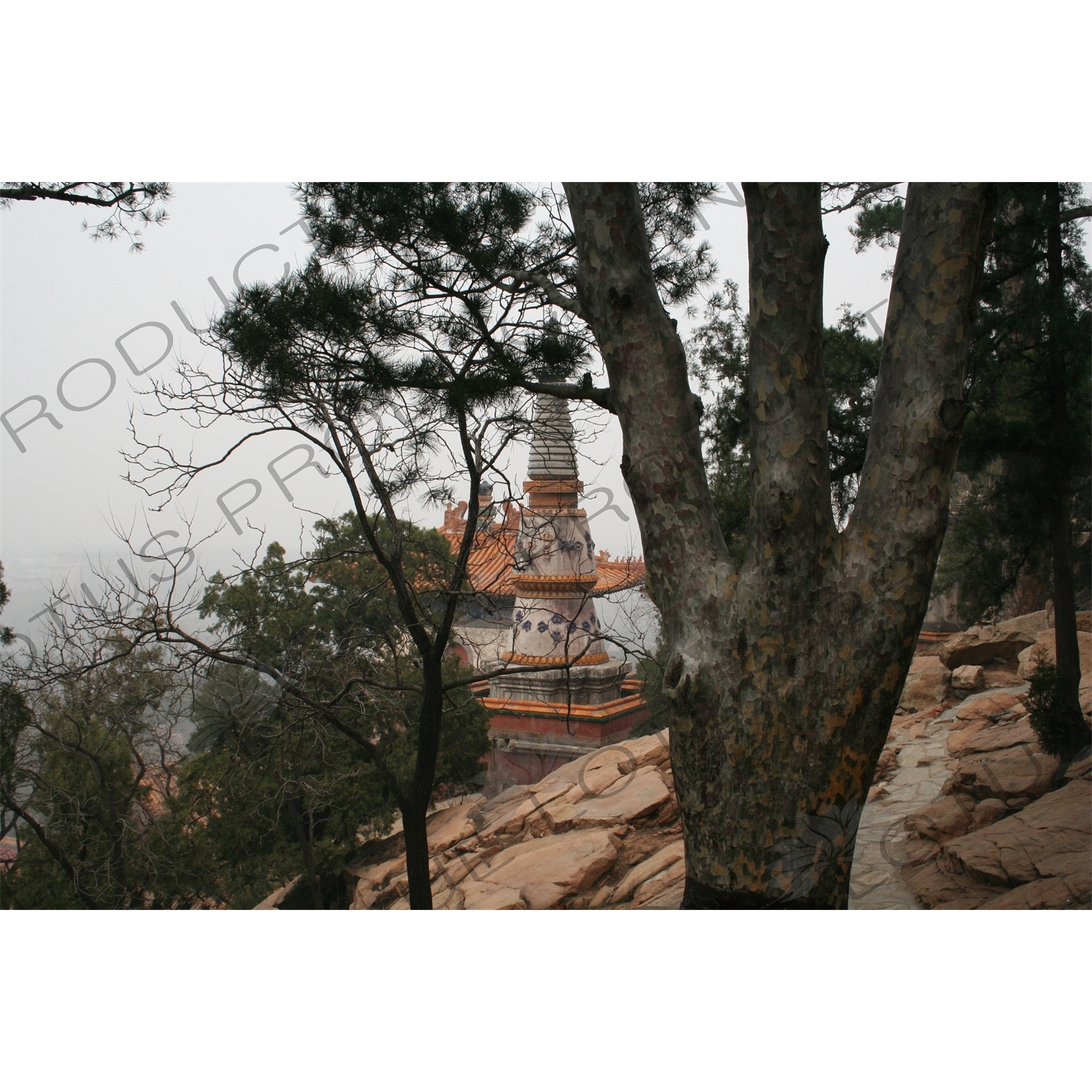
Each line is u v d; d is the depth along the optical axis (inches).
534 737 759.7
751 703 221.8
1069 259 464.1
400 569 369.7
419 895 366.0
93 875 548.1
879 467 222.7
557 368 354.6
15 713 449.4
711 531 236.7
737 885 223.1
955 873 327.3
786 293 215.9
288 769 502.0
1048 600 760.3
